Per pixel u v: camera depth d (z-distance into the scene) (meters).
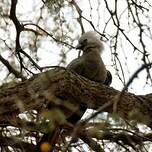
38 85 9.52
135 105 10.30
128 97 10.36
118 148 10.18
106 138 10.12
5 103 9.20
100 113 6.98
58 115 7.30
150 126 9.95
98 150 10.01
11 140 9.31
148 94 10.76
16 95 9.35
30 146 10.07
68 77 10.10
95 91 10.37
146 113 10.36
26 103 9.31
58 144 10.02
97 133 7.64
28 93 9.40
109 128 7.71
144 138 9.32
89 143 10.04
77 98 10.30
